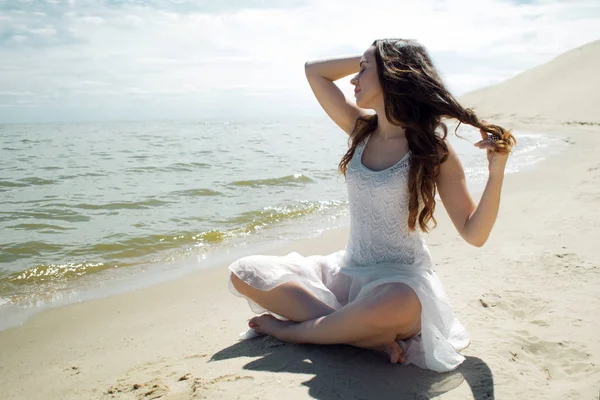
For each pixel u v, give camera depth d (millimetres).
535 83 34219
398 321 2420
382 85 2488
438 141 2443
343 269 2760
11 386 2855
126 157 14359
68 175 10969
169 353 3039
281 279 2754
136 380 2582
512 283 3713
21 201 8297
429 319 2438
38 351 3359
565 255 4188
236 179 10125
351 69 2969
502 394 2268
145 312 3990
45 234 6363
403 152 2535
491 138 2301
